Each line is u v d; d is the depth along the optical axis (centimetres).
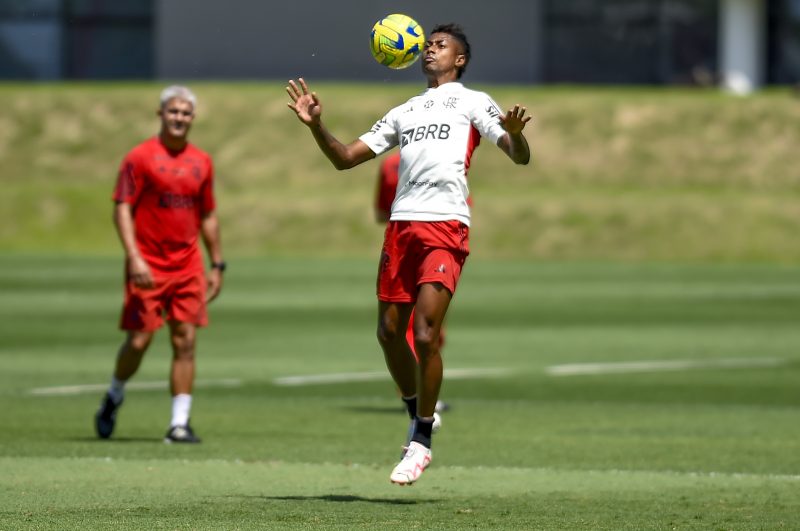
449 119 2553
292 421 3878
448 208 2527
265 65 17838
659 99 15925
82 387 4638
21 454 3175
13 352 5634
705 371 5178
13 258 11212
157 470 2927
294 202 13250
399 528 2223
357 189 14425
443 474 2938
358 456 3216
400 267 2561
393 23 2694
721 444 3469
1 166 15312
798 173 14588
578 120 15512
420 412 2514
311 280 9375
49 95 16550
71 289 8606
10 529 2183
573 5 17475
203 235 3559
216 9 17888
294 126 15612
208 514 2347
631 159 14875
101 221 13100
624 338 6297
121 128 15962
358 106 15725
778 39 17275
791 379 4962
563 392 4606
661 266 11062
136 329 3434
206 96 16338
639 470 3016
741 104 15700
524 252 12200
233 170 14875
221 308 7550
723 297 8419
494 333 6494
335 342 6044
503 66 17600
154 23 18212
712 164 14750
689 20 17250
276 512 2380
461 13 17538
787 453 3309
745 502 2556
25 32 18450
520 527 2253
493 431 3716
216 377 4944
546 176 14638
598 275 10100
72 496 2550
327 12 17575
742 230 12469
